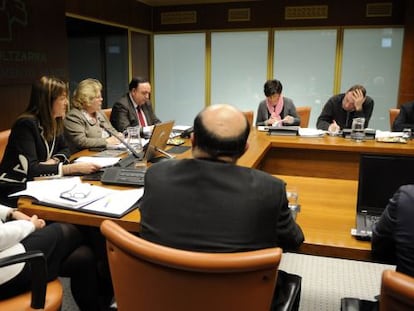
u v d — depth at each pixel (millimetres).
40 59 3857
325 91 5609
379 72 5363
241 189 993
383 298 817
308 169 2875
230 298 911
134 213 1474
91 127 2975
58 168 1956
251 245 971
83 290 1691
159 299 957
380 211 1490
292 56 5629
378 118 5469
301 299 2207
